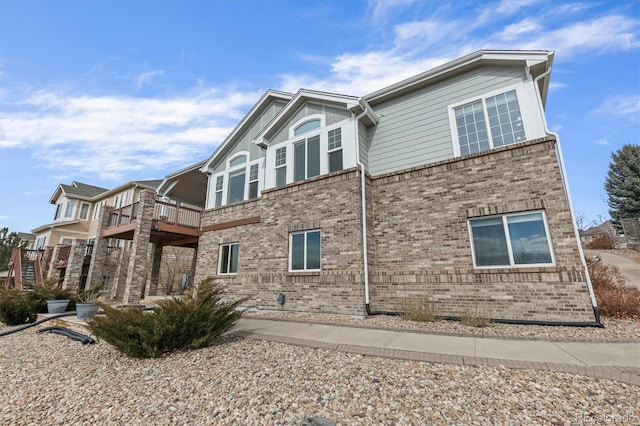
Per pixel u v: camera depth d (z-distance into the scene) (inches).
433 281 358.3
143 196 544.1
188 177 746.2
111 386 181.5
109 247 797.9
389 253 396.8
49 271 820.6
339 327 308.5
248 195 578.6
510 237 328.2
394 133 449.1
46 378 204.4
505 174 339.3
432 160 409.1
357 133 438.3
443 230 364.8
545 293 298.8
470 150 384.8
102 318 240.2
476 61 390.0
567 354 197.2
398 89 444.8
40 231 1232.8
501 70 382.6
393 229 400.2
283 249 454.9
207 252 585.0
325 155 459.5
